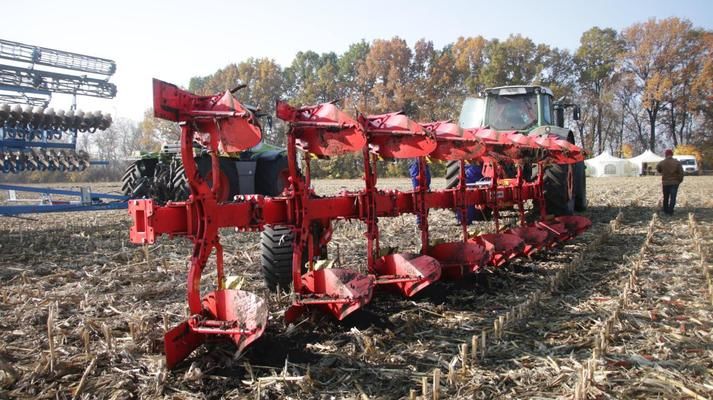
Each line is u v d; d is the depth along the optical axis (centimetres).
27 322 427
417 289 452
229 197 1049
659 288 507
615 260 641
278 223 399
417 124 424
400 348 365
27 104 1238
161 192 1093
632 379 309
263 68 5319
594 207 1308
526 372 321
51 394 301
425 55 4919
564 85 5900
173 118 316
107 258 709
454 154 480
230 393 301
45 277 587
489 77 4984
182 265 659
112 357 347
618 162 4541
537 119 1003
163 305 479
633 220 1025
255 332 314
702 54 5625
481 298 486
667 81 5597
